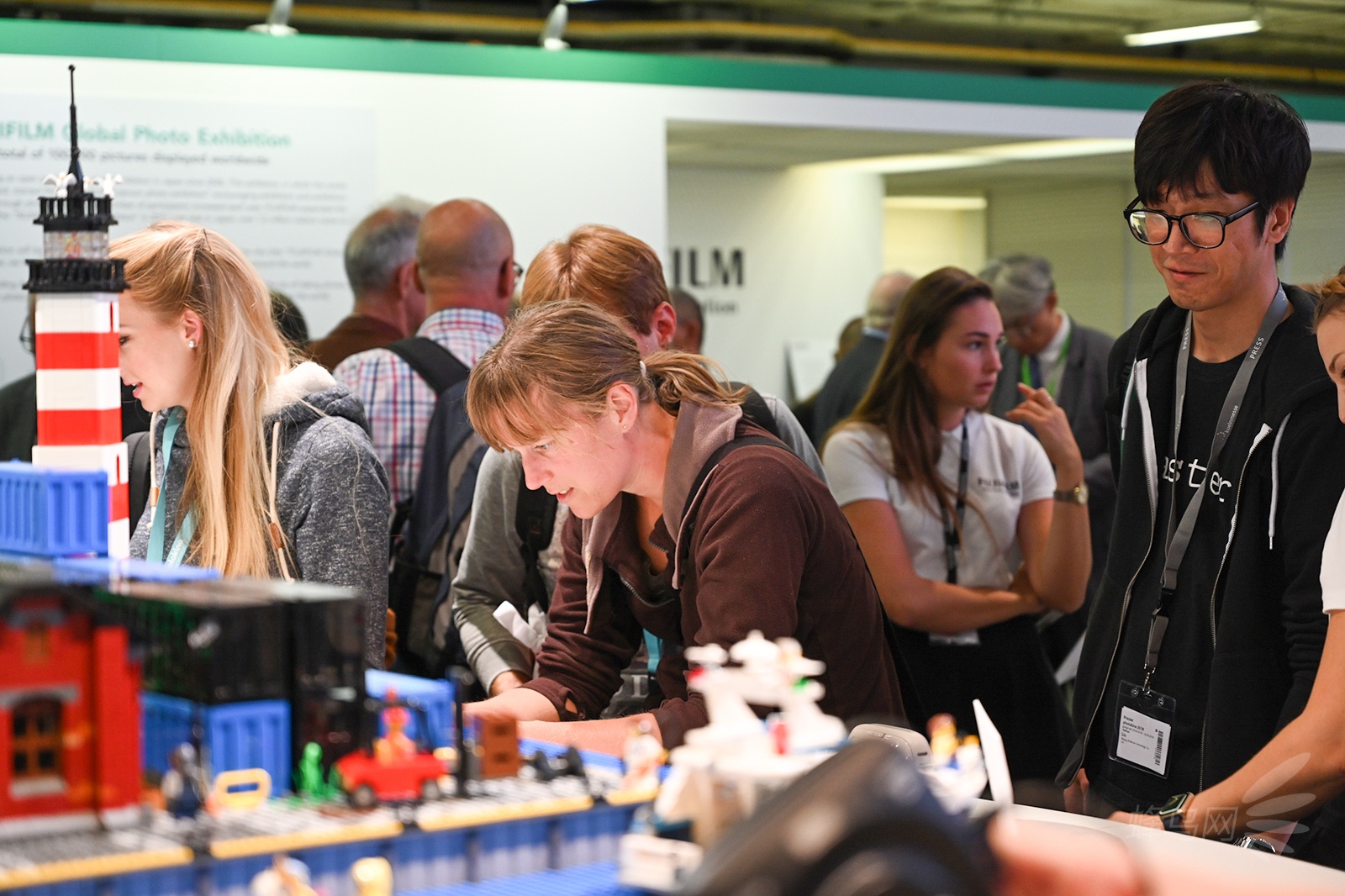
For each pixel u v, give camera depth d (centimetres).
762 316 707
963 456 360
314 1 636
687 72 547
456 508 321
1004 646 349
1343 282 192
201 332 226
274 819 115
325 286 497
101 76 461
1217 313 226
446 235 378
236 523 226
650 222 547
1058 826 89
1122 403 254
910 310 355
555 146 530
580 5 704
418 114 508
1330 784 189
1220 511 224
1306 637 206
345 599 126
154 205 471
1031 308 524
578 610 240
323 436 232
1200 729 227
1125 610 242
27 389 395
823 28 730
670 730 185
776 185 698
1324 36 840
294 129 489
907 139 600
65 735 111
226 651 120
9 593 107
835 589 202
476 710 219
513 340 199
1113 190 716
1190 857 142
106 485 152
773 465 198
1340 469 204
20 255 452
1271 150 217
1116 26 813
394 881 113
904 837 55
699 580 196
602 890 113
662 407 207
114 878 100
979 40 825
